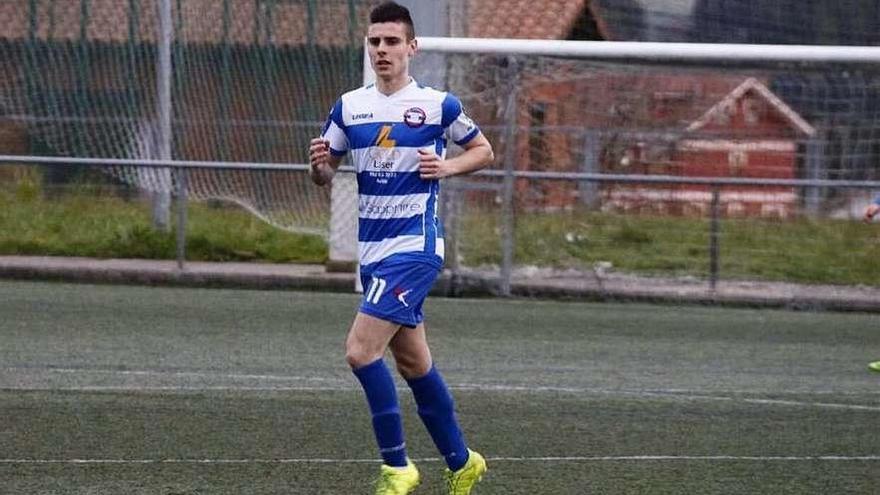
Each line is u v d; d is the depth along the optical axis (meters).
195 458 25.08
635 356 39.09
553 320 46.38
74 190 60.69
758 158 55.59
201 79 61.44
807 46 52.31
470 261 54.19
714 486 23.88
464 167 21.61
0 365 34.50
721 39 57.75
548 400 31.92
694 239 55.25
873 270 54.88
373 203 21.61
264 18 61.53
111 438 26.62
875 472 25.31
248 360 36.28
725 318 48.47
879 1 57.25
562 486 23.58
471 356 38.12
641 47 50.00
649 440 27.75
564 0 58.34
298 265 56.66
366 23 61.12
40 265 53.59
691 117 55.53
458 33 56.09
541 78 54.09
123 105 61.53
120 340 39.00
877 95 54.59
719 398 32.88
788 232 55.47
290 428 27.97
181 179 54.00
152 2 61.91
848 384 35.47
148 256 57.62
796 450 27.16
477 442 27.14
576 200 55.47
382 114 21.59
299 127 61.16
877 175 55.03
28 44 62.09
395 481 21.52
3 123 61.91
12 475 23.44
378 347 21.38
